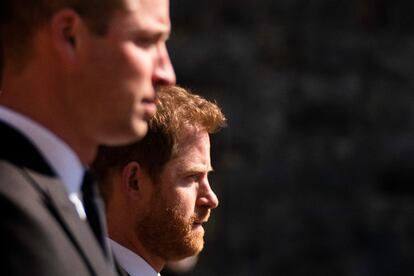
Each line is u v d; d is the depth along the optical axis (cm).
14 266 419
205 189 677
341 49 2691
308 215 2559
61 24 454
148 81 467
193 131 669
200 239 676
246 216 2514
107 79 457
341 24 2709
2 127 458
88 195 478
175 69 2567
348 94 2666
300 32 2670
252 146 2559
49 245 428
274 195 2550
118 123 462
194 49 2583
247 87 2598
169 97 670
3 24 459
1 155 453
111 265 475
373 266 2572
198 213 675
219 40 2606
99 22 455
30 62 459
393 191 2642
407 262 2583
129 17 458
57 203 448
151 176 662
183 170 664
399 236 2592
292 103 2627
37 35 456
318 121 2644
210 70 2584
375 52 2708
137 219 664
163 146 660
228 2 2642
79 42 455
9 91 464
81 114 461
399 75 2708
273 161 2569
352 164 2628
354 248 2572
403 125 2681
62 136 464
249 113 2581
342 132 2655
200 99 680
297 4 2681
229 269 2470
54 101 460
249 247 2502
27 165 453
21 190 438
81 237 448
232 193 2517
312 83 2652
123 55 458
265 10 2661
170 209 662
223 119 683
